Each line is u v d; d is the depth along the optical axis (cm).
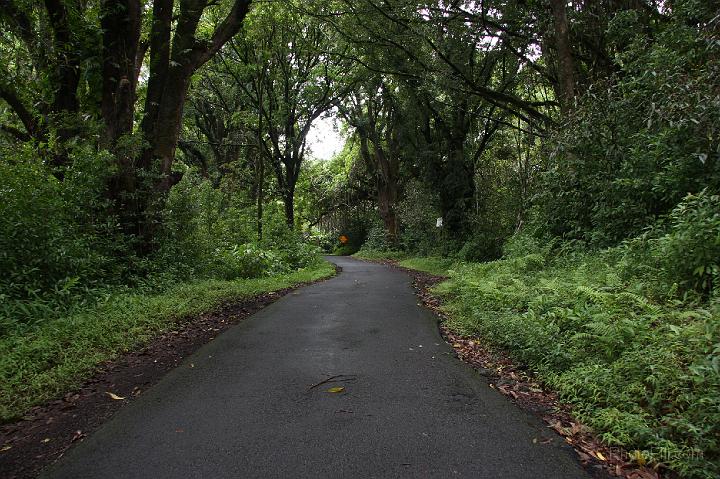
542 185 1239
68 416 413
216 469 312
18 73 1162
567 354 488
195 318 828
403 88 2181
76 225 905
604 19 1309
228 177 2489
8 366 499
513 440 354
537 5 1477
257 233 2053
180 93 1230
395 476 302
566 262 997
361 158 4122
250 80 2508
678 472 310
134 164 1127
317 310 923
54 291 771
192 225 1303
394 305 988
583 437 362
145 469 314
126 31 1091
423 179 2516
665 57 885
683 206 629
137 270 1048
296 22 1983
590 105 1018
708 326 419
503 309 738
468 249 2036
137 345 636
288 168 2853
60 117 1143
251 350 614
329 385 475
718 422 327
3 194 756
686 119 711
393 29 1698
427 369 529
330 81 2628
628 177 905
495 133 2422
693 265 586
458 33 1667
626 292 586
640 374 413
